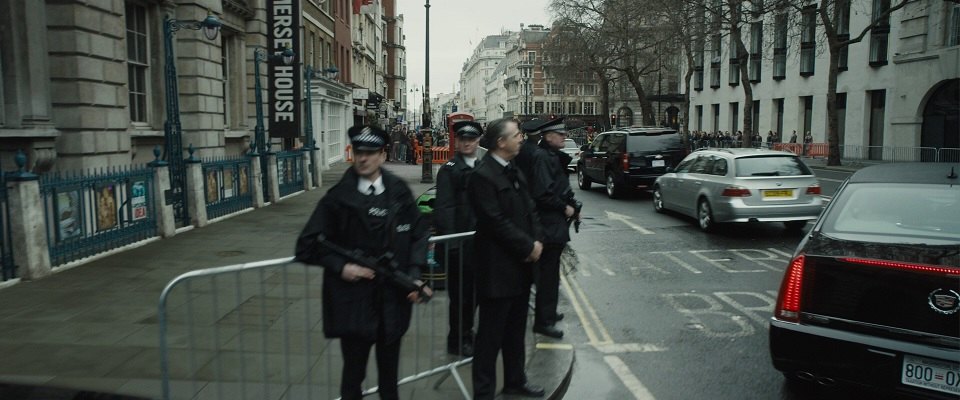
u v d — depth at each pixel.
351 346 3.71
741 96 51.38
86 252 8.77
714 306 7.15
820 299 4.30
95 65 10.66
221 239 10.70
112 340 5.47
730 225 13.11
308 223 3.59
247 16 18.34
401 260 3.70
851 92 38.53
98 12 10.73
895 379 4.02
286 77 19.86
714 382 5.02
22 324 5.92
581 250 10.48
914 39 33.44
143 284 7.46
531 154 5.81
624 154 17.38
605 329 6.35
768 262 9.49
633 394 4.81
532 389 4.58
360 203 3.58
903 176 5.14
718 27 34.06
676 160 17.42
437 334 5.66
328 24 32.53
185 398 4.29
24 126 9.57
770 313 6.87
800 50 42.75
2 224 7.41
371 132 3.58
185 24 11.79
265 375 4.07
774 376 5.12
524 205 4.18
